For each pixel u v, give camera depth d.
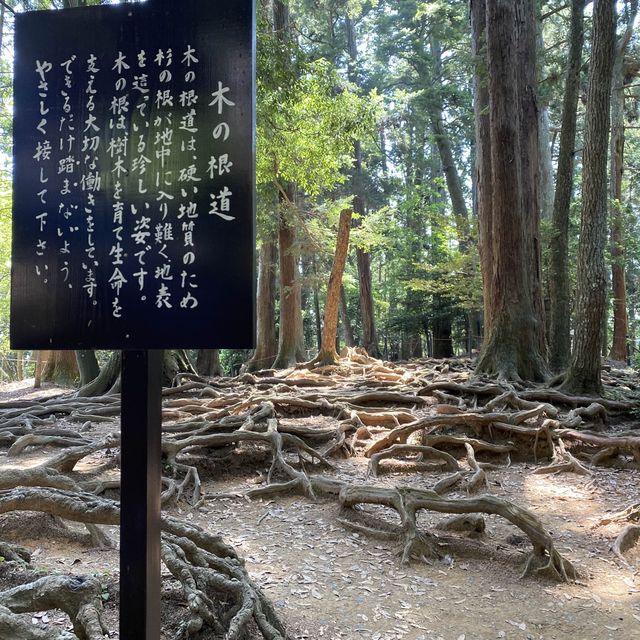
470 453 7.60
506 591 4.21
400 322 24.95
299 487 6.41
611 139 21.94
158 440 2.35
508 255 10.65
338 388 11.52
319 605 3.89
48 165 2.52
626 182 29.34
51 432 8.44
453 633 3.60
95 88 2.48
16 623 2.37
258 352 19.77
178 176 2.37
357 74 27.83
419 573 4.48
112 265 2.42
